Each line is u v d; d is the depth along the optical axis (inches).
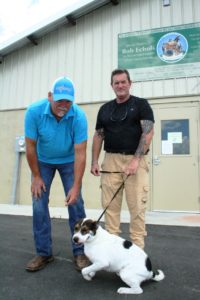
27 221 227.8
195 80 266.5
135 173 124.7
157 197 262.8
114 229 131.9
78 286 110.0
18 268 128.5
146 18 288.4
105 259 104.3
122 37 293.7
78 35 311.7
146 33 285.9
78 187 125.5
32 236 182.2
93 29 306.3
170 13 281.4
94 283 112.4
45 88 319.6
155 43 281.7
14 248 157.8
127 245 107.3
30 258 141.9
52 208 279.4
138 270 103.3
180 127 264.7
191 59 269.7
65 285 110.9
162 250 153.2
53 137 124.5
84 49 307.6
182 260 138.7
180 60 272.4
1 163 322.0
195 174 256.8
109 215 132.3
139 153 124.6
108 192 133.1
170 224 208.8
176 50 274.5
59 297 101.6
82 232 106.3
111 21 300.4
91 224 107.3
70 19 309.6
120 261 104.1
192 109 263.7
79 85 303.6
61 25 318.3
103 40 301.1
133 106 129.3
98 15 305.9
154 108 272.7
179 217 232.8
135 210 128.0
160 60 278.1
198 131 259.9
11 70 336.8
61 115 119.8
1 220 231.6
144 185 128.7
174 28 277.9
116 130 130.9
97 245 106.3
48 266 130.1
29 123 122.3
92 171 138.2
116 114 131.7
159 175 264.5
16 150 316.2
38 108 122.4
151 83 277.3
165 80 273.9
